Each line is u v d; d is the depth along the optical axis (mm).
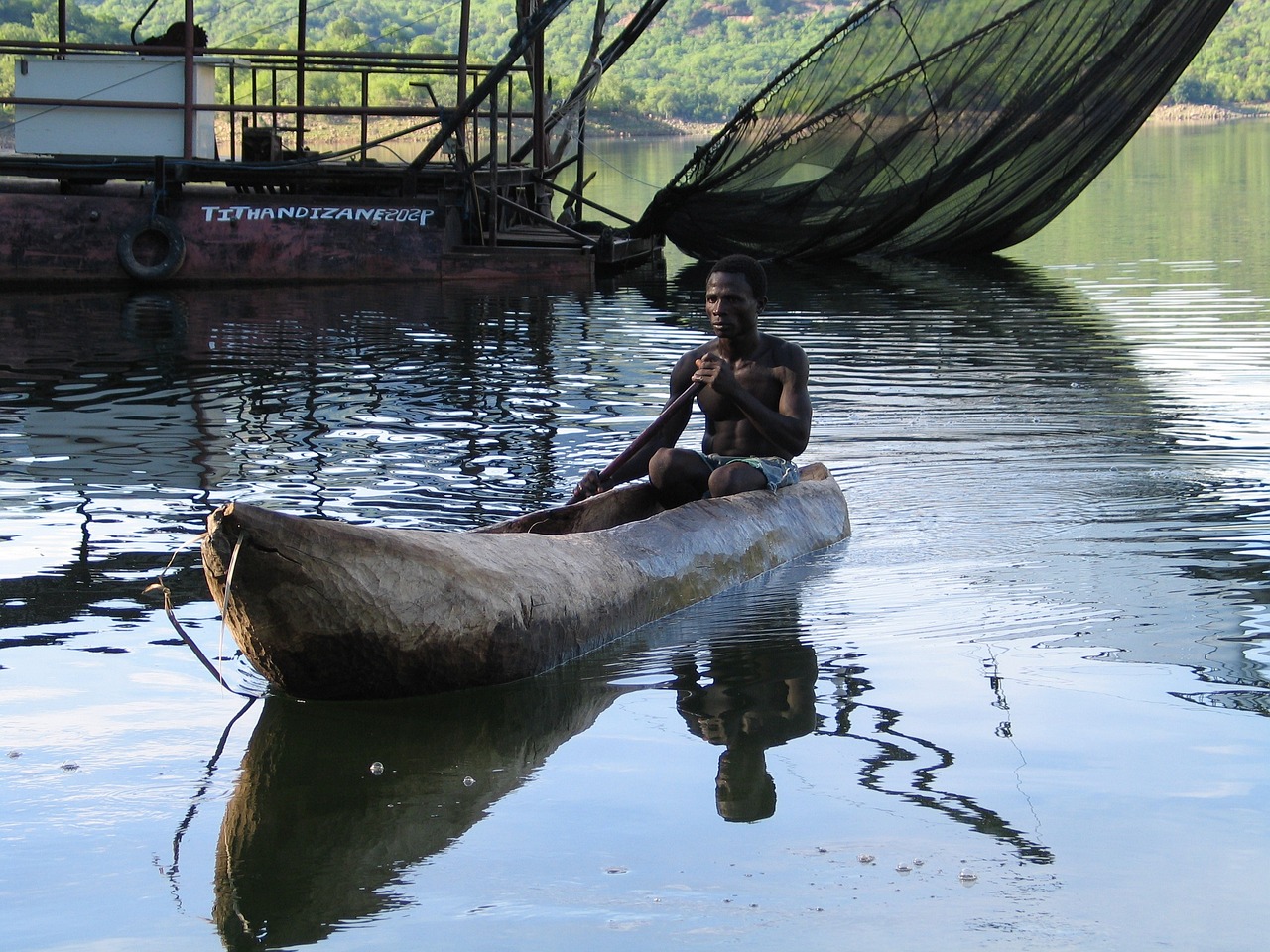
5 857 3480
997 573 5629
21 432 8297
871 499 6812
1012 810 3621
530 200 19672
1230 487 6867
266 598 4191
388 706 4453
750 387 6273
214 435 8227
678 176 18094
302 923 3164
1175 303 14086
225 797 3801
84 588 5488
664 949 3039
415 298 15156
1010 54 16703
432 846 3523
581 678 4664
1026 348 11516
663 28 118562
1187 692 4375
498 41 87625
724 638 5004
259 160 17375
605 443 7996
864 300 14977
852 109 17328
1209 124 80562
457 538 4680
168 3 68375
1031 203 18688
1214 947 3021
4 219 15703
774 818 3611
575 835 3557
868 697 4406
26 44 15625
